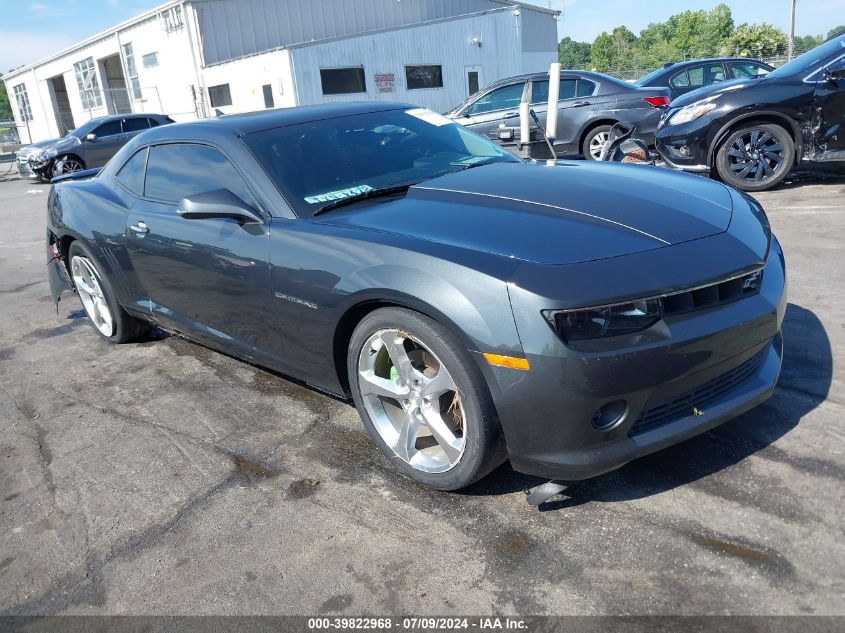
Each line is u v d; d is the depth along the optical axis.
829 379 3.06
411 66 22.67
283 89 20.41
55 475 3.00
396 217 2.68
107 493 2.82
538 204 2.61
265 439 3.12
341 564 2.25
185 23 23.59
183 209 2.92
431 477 2.53
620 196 2.65
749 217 2.68
